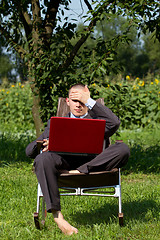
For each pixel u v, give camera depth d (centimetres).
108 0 455
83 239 276
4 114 1197
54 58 510
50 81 526
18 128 1084
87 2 538
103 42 508
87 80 520
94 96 534
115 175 297
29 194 421
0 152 670
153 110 1042
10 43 577
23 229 310
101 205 381
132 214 343
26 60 532
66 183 299
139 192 427
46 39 551
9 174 541
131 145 734
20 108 1168
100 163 296
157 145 727
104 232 297
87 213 354
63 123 287
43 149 313
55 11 564
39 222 301
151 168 579
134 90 1029
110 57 475
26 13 567
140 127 1027
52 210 285
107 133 322
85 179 294
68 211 361
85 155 304
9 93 1200
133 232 295
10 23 582
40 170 289
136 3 459
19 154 663
